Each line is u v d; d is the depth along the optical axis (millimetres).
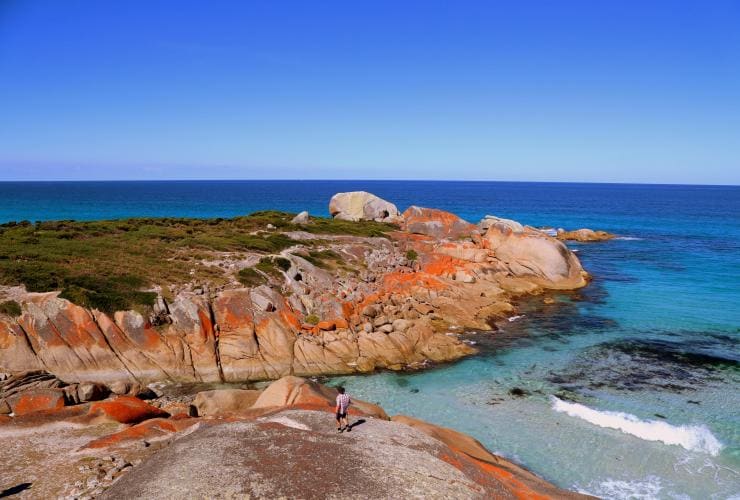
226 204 177625
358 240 60062
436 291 44906
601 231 96000
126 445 17062
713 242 86312
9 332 28969
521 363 32969
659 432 23672
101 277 35156
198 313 32688
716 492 19516
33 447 17078
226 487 12688
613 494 19422
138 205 169000
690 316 42844
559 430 24219
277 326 34031
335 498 12547
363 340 34219
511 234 58750
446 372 31812
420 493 13258
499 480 15883
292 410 19188
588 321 42062
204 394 23203
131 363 30188
